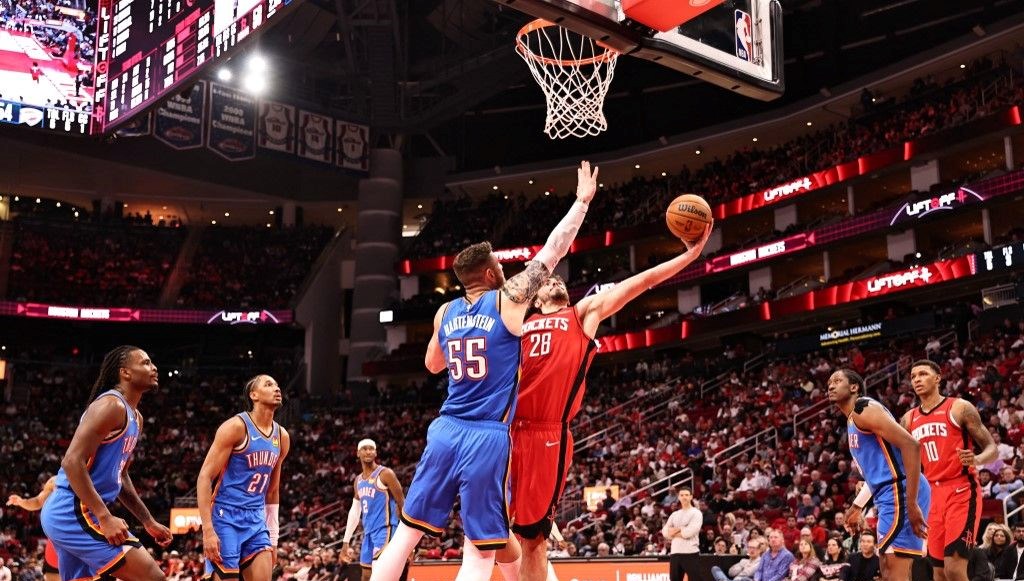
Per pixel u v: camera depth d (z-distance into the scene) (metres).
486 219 41.00
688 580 10.65
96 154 37.97
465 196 43.06
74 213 43.38
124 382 5.90
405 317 38.66
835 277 32.50
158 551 27.53
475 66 35.84
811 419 24.69
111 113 23.20
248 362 42.59
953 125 29.92
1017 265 26.33
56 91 23.58
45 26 23.88
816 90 39.78
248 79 35.06
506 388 4.68
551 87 12.81
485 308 4.73
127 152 38.69
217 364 42.28
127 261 41.09
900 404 23.45
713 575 10.59
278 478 7.50
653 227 36.22
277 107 37.12
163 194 42.22
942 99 32.44
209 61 19.78
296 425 37.12
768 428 24.06
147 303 39.41
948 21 37.06
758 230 36.78
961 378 24.16
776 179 35.19
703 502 20.36
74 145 37.50
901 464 6.55
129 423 5.79
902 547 6.47
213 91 35.28
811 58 40.19
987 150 31.12
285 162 37.31
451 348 4.73
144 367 5.95
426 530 4.63
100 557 5.51
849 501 18.75
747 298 34.12
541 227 39.25
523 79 40.00
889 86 34.78
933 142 30.28
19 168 39.06
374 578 4.59
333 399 38.09
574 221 4.96
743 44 8.33
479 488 4.53
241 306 39.97
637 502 21.72
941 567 7.23
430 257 39.38
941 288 29.64
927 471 7.26
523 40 13.09
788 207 35.12
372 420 36.38
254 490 7.18
